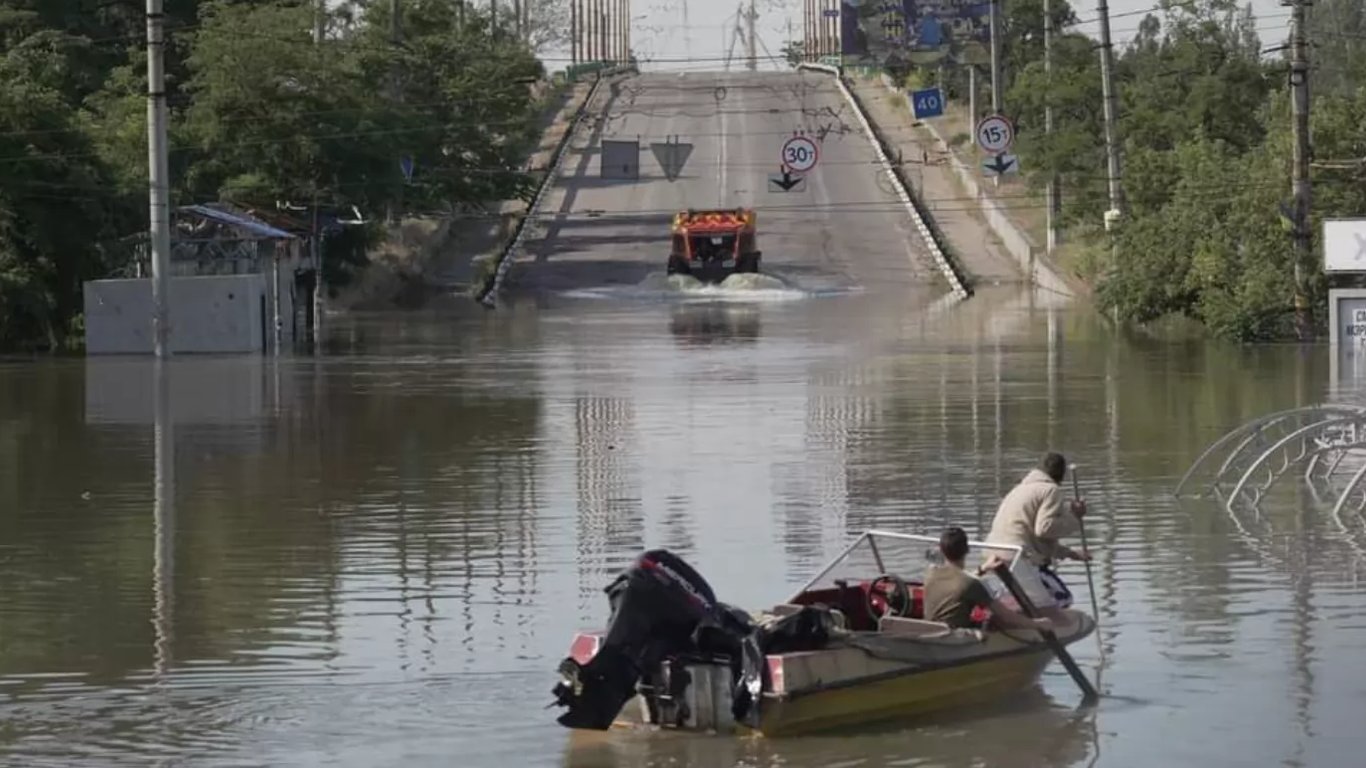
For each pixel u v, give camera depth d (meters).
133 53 142.75
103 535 43.88
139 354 99.44
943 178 185.38
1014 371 82.44
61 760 26.50
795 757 26.22
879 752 26.47
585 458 55.78
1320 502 46.66
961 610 28.64
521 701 29.25
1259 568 38.69
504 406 70.62
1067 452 55.69
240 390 78.12
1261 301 98.44
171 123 130.75
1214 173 105.75
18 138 103.31
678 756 26.31
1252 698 29.14
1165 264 106.44
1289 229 97.38
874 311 126.88
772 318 121.31
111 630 34.22
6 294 101.44
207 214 105.88
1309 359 86.94
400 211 156.00
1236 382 76.06
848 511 45.78
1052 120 154.00
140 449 59.06
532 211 177.62
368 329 118.38
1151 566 39.00
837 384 77.44
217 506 47.81
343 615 35.22
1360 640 32.53
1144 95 147.50
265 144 132.75
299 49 135.00
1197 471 51.69
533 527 44.12
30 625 34.69
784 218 173.38
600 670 26.44
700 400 71.88
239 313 99.88
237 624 34.59
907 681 27.72
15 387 80.44
